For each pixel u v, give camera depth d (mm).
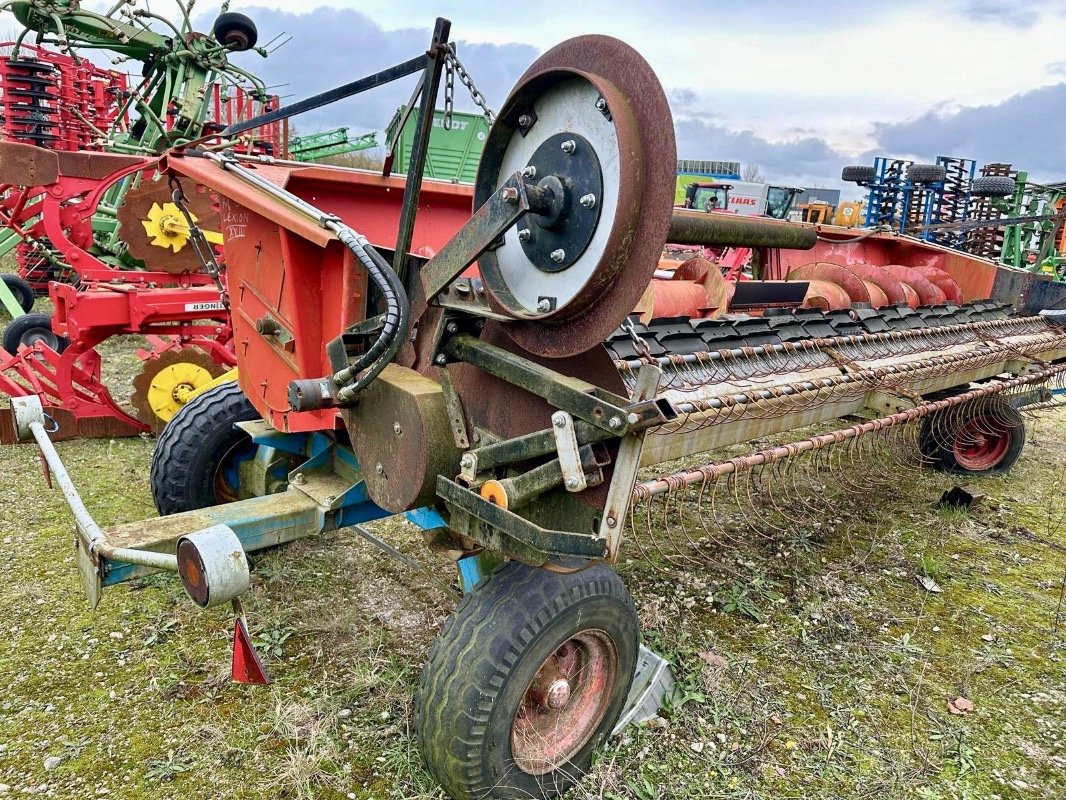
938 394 4641
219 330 5148
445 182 3602
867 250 5629
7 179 4938
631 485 1848
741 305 3625
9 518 3791
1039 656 3160
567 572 2061
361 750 2391
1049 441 6379
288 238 2459
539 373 1899
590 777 2336
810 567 3812
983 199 10047
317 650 2869
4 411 4750
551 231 1836
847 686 2889
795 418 3084
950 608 3514
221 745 2377
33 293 8148
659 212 1584
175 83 7594
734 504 4445
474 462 1976
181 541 1877
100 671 2689
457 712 1957
